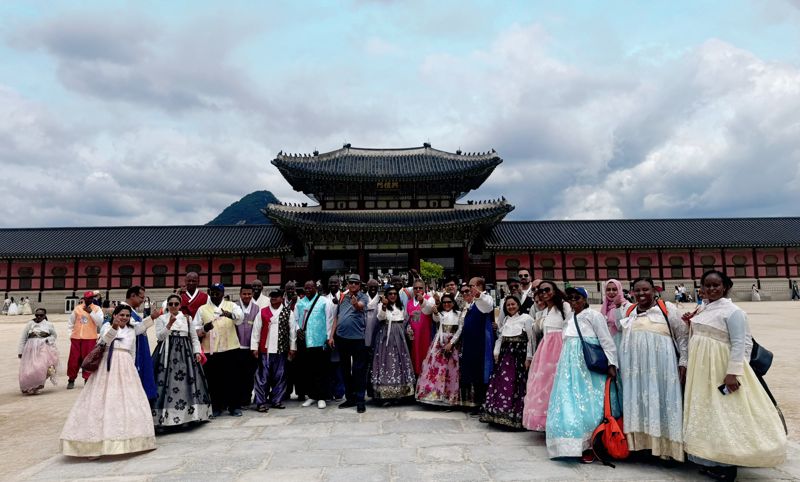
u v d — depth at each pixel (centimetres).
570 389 782
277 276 4822
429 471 720
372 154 5284
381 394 1148
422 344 1209
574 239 5097
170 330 1001
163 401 961
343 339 1126
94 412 822
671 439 709
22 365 1403
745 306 4338
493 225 5144
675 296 4831
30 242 4981
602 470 720
